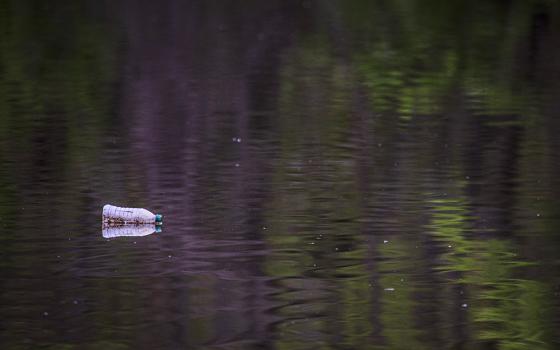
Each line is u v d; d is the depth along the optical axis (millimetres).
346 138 65500
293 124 70938
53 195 48531
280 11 146125
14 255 38656
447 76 95250
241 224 43312
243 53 112062
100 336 31016
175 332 31406
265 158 58625
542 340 31000
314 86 89812
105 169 54906
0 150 60281
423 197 48625
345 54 111000
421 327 31906
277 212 45469
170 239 40906
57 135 65812
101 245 39969
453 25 132125
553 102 79938
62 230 42094
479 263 38031
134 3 152875
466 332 31484
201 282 35688
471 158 58469
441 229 42688
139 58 108250
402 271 37156
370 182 51844
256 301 33906
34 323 31969
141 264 37719
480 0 150875
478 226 43156
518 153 60000
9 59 106125
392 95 84688
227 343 30578
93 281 35688
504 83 90875
